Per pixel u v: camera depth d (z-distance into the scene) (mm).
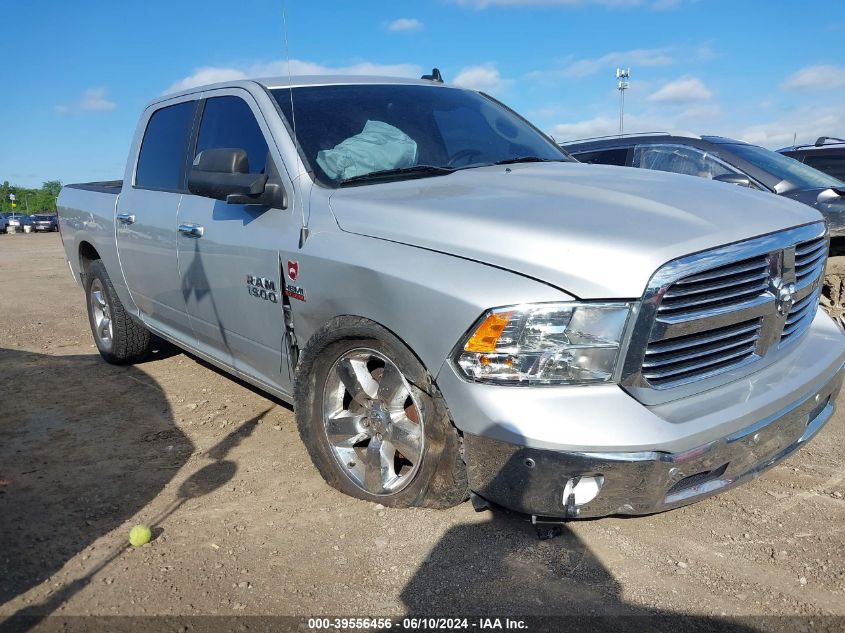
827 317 3500
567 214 2771
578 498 2555
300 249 3289
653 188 3131
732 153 6469
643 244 2521
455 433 2781
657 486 2506
